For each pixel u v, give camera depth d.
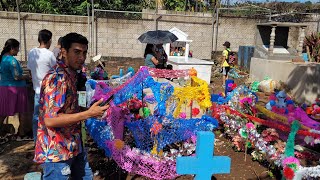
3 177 4.07
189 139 4.18
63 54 2.38
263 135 4.56
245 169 4.48
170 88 3.96
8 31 12.96
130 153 3.48
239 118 5.17
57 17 13.22
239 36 14.98
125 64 13.76
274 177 4.20
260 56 11.61
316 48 13.00
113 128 3.99
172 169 3.47
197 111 4.85
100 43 13.77
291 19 16.06
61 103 2.26
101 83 5.08
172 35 8.45
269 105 5.33
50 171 2.41
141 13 13.81
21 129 5.43
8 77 5.11
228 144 5.44
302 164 4.26
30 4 14.90
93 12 13.25
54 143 2.36
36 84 4.52
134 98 4.91
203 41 14.64
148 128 4.02
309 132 3.75
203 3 18.25
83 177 2.81
